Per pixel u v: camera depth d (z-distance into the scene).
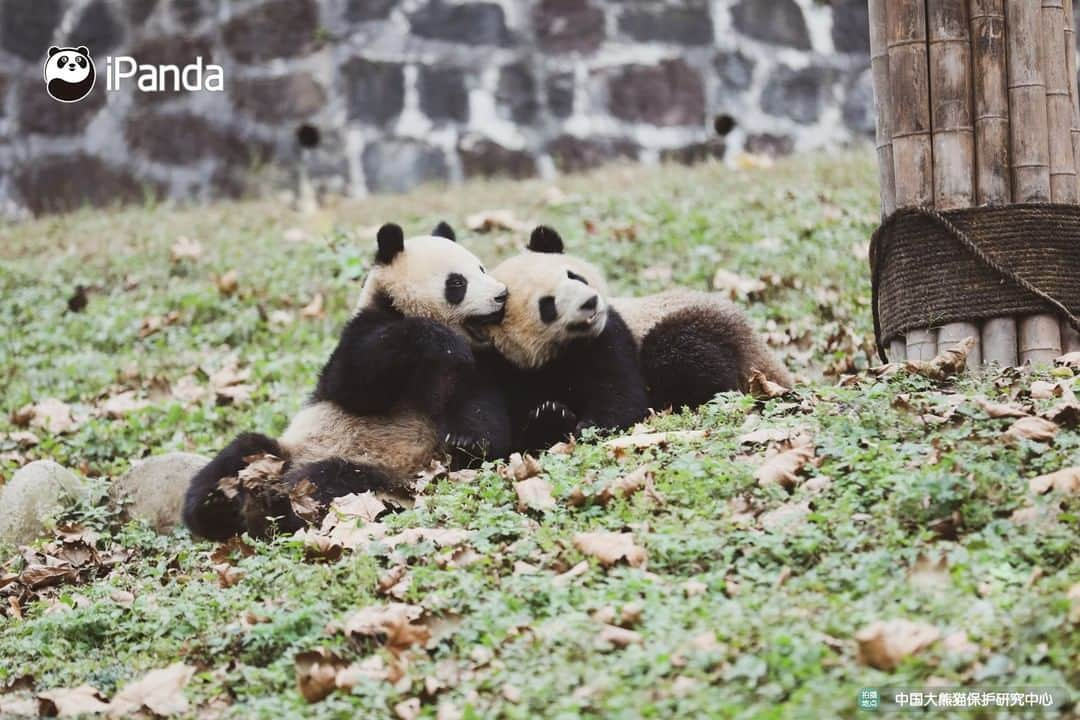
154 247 21.97
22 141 25.83
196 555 12.03
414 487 11.78
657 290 18.34
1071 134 12.05
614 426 12.34
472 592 9.30
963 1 11.92
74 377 17.97
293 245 21.72
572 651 8.23
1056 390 10.70
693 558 9.22
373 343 12.15
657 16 26.06
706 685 7.57
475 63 25.83
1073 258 11.81
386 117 25.62
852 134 26.58
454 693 8.23
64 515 13.43
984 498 9.24
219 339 18.84
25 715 9.16
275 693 8.84
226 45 25.72
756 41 26.28
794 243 19.34
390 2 25.70
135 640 10.30
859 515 9.40
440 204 22.98
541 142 25.88
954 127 11.88
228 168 25.61
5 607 11.72
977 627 7.79
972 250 11.77
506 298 12.56
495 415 12.33
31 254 22.36
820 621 8.05
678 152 26.06
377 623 9.12
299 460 12.27
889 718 7.04
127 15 25.92
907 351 12.22
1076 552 8.54
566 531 10.03
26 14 25.84
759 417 11.49
